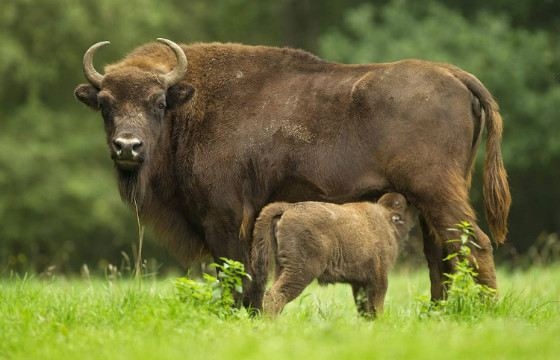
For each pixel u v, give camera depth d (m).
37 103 99.94
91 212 96.19
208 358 23.91
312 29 114.44
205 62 38.59
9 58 96.06
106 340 26.61
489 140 35.09
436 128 34.50
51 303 32.84
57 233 97.62
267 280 35.66
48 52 100.81
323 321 30.16
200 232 38.50
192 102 37.81
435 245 35.56
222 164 36.94
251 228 36.78
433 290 35.62
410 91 34.88
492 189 35.06
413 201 34.69
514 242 104.38
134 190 37.47
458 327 28.78
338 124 35.69
